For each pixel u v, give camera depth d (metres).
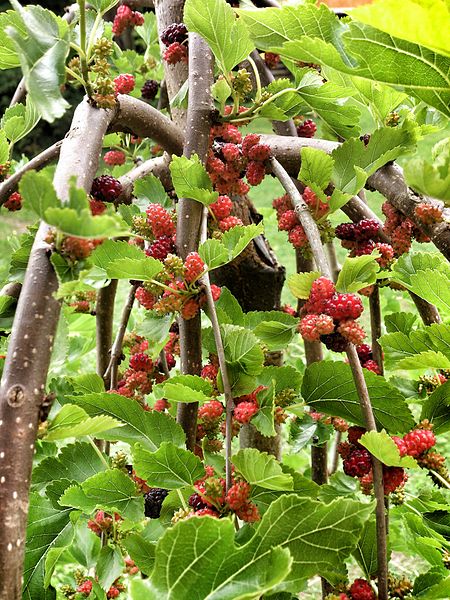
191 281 0.86
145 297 0.88
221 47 0.91
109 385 1.08
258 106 0.94
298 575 0.77
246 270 1.19
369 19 0.73
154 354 0.89
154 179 0.99
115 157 1.36
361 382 0.81
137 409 0.87
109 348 1.19
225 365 0.84
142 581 0.73
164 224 0.90
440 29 0.73
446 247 0.87
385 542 0.80
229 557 0.73
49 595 0.91
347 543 0.77
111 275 0.84
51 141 6.36
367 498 1.25
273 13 0.87
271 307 1.21
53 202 0.69
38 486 0.95
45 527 0.92
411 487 1.87
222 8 0.88
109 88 0.84
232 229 0.90
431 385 0.95
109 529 1.00
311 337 0.81
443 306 0.89
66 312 1.15
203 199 0.89
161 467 0.83
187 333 0.91
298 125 1.18
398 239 0.94
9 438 0.69
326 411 0.88
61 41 0.76
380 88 0.95
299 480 0.82
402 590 0.86
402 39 0.77
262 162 0.96
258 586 0.73
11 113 1.05
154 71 1.49
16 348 0.71
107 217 0.68
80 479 0.96
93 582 0.99
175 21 1.09
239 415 0.83
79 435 0.75
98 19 0.87
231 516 0.81
